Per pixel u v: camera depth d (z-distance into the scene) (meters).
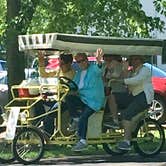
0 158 11.33
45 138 11.34
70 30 15.13
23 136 11.14
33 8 14.37
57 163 11.30
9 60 14.30
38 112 11.62
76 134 11.48
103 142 11.67
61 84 11.41
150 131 12.19
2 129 11.55
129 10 15.06
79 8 14.77
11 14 14.20
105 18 15.05
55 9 14.91
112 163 11.23
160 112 17.58
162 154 12.37
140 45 11.78
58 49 11.25
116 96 11.91
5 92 17.41
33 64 15.04
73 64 12.08
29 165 11.13
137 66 11.72
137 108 11.62
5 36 15.41
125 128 11.66
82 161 11.52
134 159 11.73
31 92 11.67
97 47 11.48
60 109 11.38
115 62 12.10
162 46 12.01
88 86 11.44
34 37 11.45
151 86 11.75
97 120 11.62
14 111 11.31
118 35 15.39
